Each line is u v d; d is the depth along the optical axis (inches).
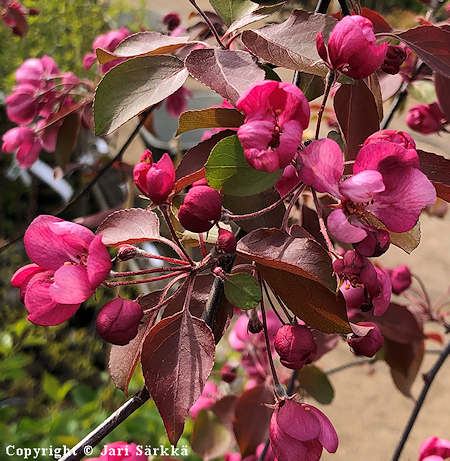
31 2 28.5
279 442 8.8
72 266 7.9
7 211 32.8
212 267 8.4
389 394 33.5
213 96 27.9
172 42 9.5
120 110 8.7
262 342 17.2
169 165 8.2
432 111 15.6
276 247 7.9
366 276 7.8
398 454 15.8
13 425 24.3
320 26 8.5
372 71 8.1
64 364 28.3
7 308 28.9
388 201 7.7
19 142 17.7
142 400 9.0
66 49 30.5
